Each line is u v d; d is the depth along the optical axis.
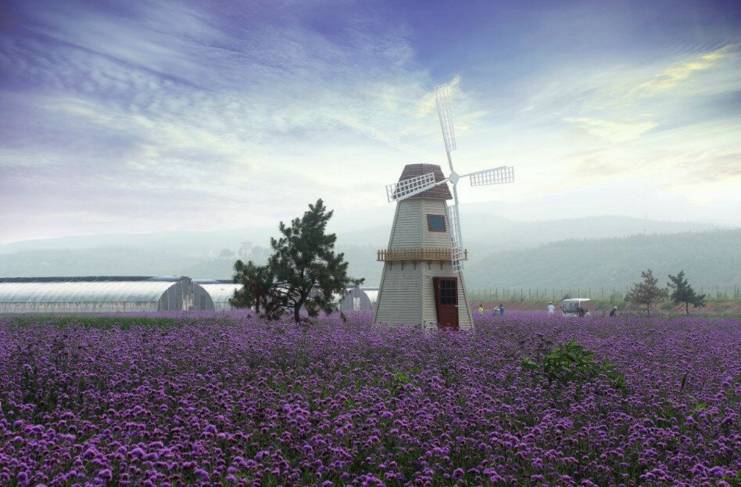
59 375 21.38
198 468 12.73
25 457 13.03
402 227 49.50
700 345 35.56
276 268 47.06
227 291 90.81
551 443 16.59
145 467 12.79
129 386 21.27
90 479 12.12
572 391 22.80
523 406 19.81
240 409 18.53
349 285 48.91
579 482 14.88
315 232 47.38
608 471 14.98
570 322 58.62
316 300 48.09
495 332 46.62
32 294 82.94
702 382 24.42
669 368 26.72
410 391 21.03
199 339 30.38
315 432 16.47
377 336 34.00
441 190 50.06
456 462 15.72
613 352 31.55
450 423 17.83
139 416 17.39
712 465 15.95
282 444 15.88
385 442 16.11
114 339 30.58
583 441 16.94
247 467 13.42
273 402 19.33
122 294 80.81
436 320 48.50
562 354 26.83
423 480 13.80
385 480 14.39
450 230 50.03
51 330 39.09
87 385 21.39
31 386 20.97
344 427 15.94
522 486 14.05
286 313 50.03
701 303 92.88
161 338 30.44
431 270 48.94
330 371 25.25
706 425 18.05
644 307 113.31
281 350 29.05
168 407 18.52
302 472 14.77
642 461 15.25
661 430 16.92
